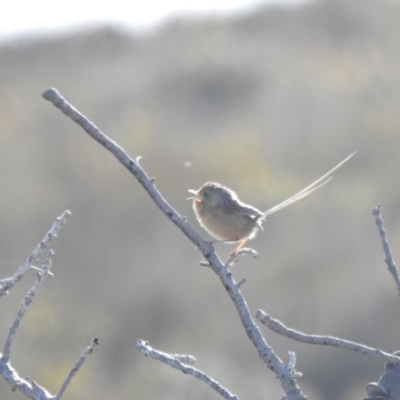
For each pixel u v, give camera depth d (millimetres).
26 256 18719
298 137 23453
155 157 21828
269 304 16344
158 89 28672
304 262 16734
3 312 16031
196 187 21047
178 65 30109
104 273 17844
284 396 3695
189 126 25266
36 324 15812
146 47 34562
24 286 16625
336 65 27609
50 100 3701
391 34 28750
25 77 32281
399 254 16516
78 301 17031
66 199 19875
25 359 15125
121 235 18844
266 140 23531
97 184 20188
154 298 17031
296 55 30234
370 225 18141
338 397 14391
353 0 31703
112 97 28438
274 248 17516
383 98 24719
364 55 27828
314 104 25219
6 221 19438
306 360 14812
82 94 29016
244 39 32719
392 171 21016
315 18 32656
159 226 18969
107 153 21219
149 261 17766
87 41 36062
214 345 15688
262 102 26859
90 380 14953
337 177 21844
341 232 17672
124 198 19703
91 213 19391
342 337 15570
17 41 35812
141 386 14336
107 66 32625
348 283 16141
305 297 16219
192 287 16906
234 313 16281
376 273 16172
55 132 22891
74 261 18203
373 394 3795
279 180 21703
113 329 16531
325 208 19094
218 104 27516
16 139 22875
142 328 16609
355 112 24172
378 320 15547
